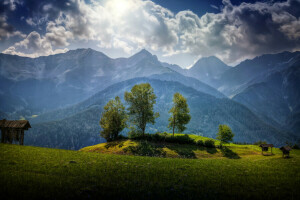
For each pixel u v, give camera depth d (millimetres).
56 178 17016
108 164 24484
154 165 25969
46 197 12797
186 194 14953
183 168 24797
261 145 56188
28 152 29250
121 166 23750
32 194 13117
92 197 13391
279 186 17984
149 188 15812
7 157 24188
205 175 21453
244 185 18062
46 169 19953
